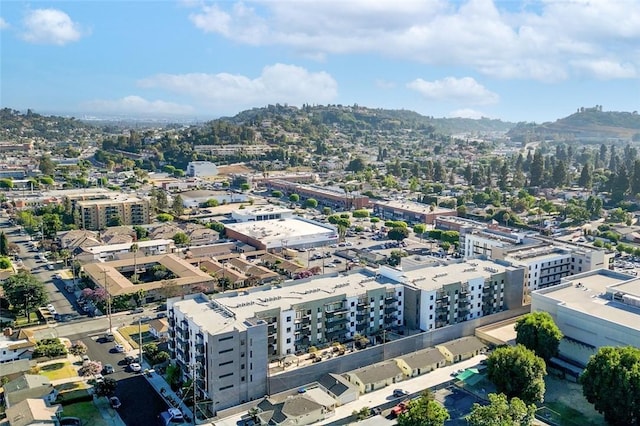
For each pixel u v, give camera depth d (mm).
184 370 137625
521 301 185000
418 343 156375
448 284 167375
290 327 146250
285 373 133875
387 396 135750
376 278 174250
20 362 144000
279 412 121000
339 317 155750
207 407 125625
